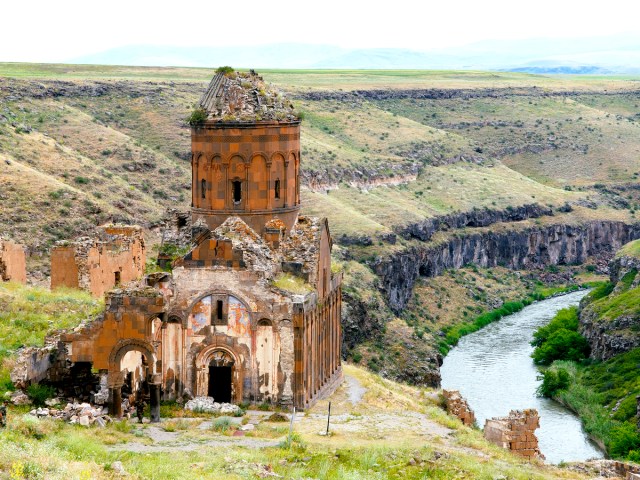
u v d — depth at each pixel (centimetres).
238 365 5131
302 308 5072
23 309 5700
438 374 12175
